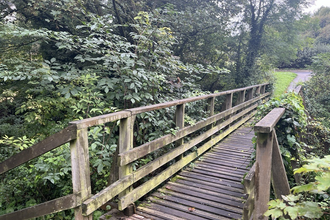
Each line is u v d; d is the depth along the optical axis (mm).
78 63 5555
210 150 4746
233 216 2627
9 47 5500
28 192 3617
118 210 2783
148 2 7418
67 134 1929
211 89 9367
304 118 2914
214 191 3176
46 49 5703
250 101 7359
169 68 4633
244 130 6309
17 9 5637
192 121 3818
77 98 4945
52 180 2959
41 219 3172
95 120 2072
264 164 1751
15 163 2283
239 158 4297
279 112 2398
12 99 5910
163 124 3633
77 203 1983
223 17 8203
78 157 1950
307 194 2621
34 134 4875
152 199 3035
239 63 9766
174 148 3619
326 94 10117
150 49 4648
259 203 1770
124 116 2416
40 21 5930
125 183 2500
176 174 3703
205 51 8445
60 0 5145
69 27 5617
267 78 10719
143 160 3523
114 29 6082
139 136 3834
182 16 7035
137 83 3916
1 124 5426
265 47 9461
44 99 4699
